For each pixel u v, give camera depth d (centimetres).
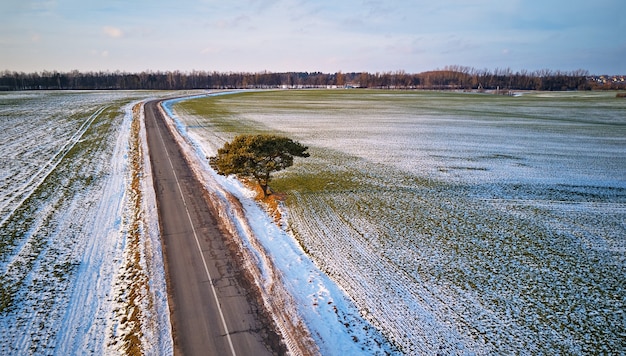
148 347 1369
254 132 5450
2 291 1670
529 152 4409
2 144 4403
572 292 1727
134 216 2500
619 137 5312
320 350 1363
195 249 2050
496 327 1490
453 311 1582
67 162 3712
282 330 1458
